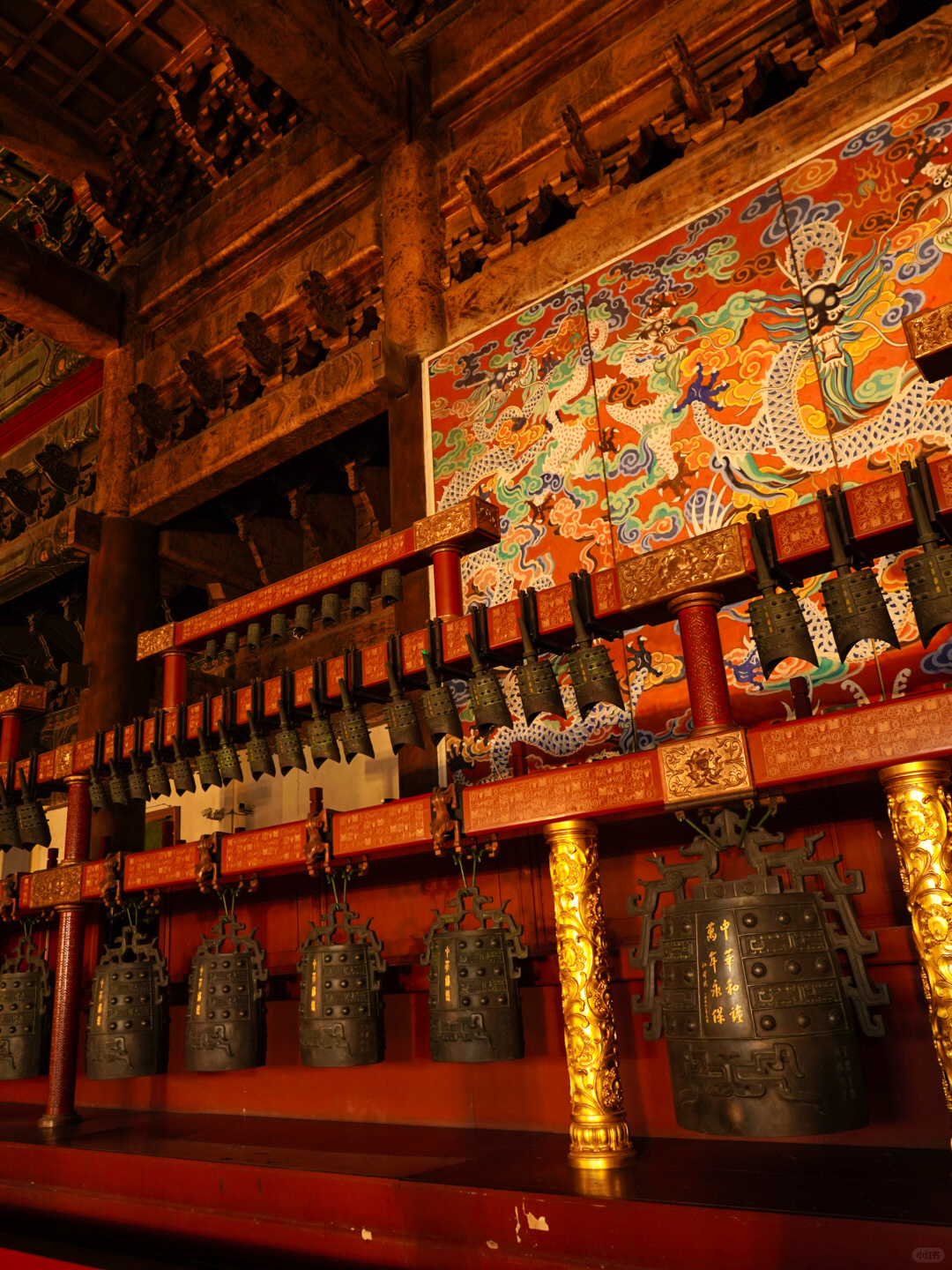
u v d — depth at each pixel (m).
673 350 5.84
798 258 5.52
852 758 3.25
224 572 9.38
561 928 3.88
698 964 3.27
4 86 9.27
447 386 6.80
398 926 5.46
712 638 3.64
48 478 9.46
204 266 8.93
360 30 7.20
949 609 3.05
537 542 6.08
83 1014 6.86
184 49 9.35
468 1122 4.85
